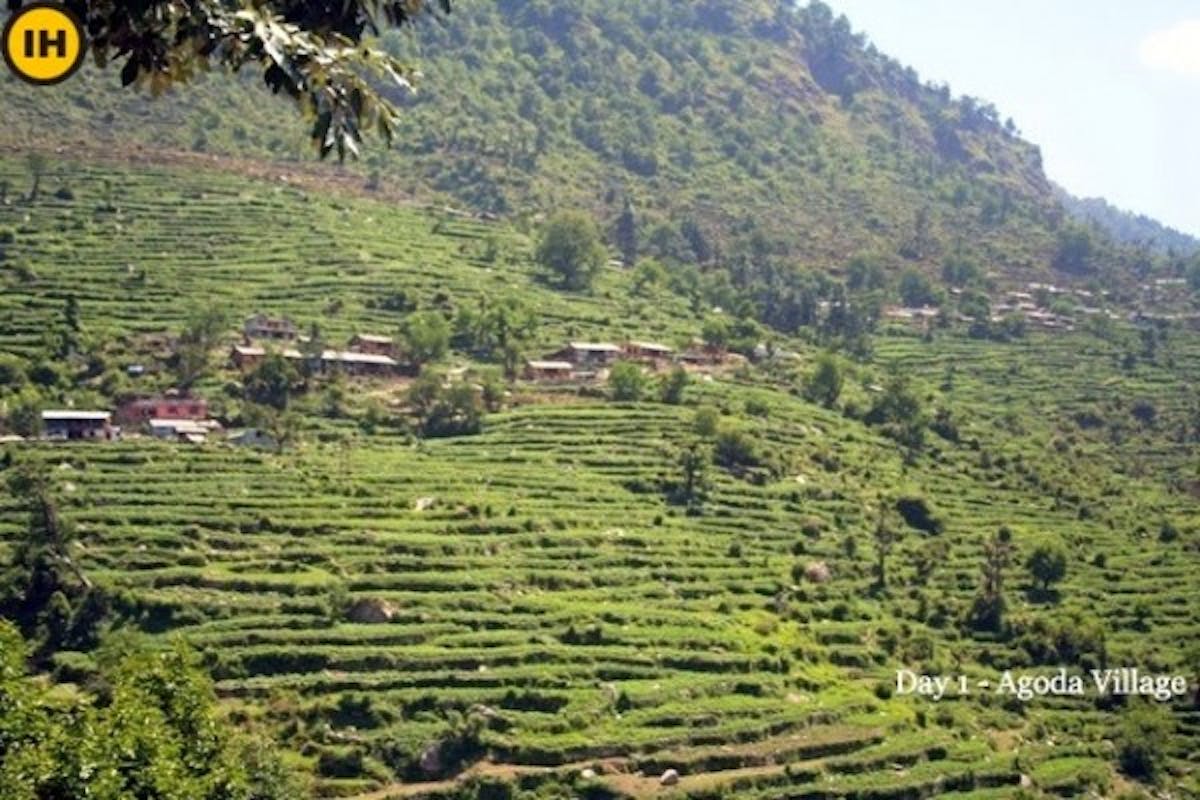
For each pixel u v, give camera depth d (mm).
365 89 15062
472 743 83312
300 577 101812
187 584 98000
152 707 30406
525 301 191375
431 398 145750
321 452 131750
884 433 168250
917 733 95375
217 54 15555
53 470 115375
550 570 111688
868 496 143750
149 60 15523
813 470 148250
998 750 95062
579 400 157500
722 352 188250
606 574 113250
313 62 14797
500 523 117562
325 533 110875
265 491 117250
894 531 136125
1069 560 135375
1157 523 153125
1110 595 129125
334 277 183750
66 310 152125
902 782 87375
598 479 134375
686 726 90000
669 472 137125
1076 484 162625
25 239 173000
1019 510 151375
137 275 170000
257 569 102500
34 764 24828
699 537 125188
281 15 15961
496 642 96750
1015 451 172125
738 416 158000
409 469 128750
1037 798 88250
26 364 138500
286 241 192750
